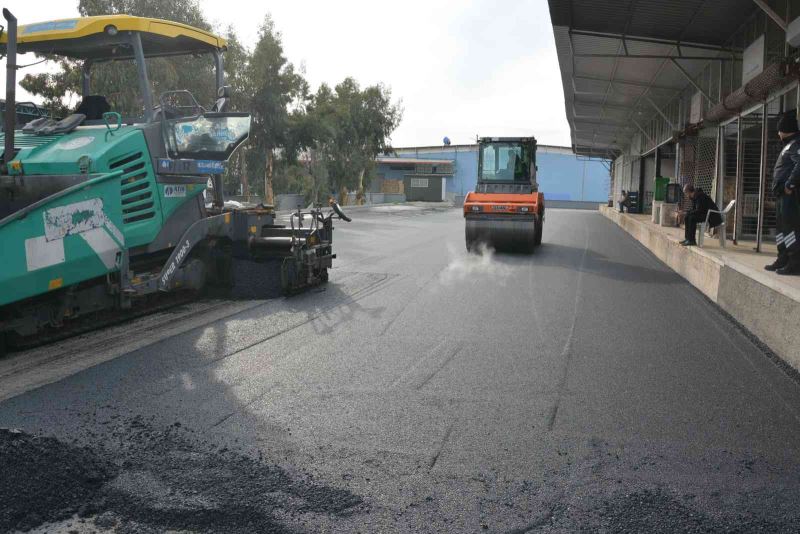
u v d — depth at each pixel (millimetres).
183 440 3922
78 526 2904
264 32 30453
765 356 6176
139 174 6609
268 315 7570
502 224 14484
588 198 68562
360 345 6336
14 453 3441
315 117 32531
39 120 6949
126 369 5375
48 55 7262
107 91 9594
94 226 5988
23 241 5297
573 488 3383
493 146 16047
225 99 7945
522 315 7891
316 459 3691
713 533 2949
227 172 33219
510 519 3051
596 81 19062
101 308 6371
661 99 20984
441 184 61594
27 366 5426
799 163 6719
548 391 5023
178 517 2990
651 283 10625
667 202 18078
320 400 4727
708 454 3861
